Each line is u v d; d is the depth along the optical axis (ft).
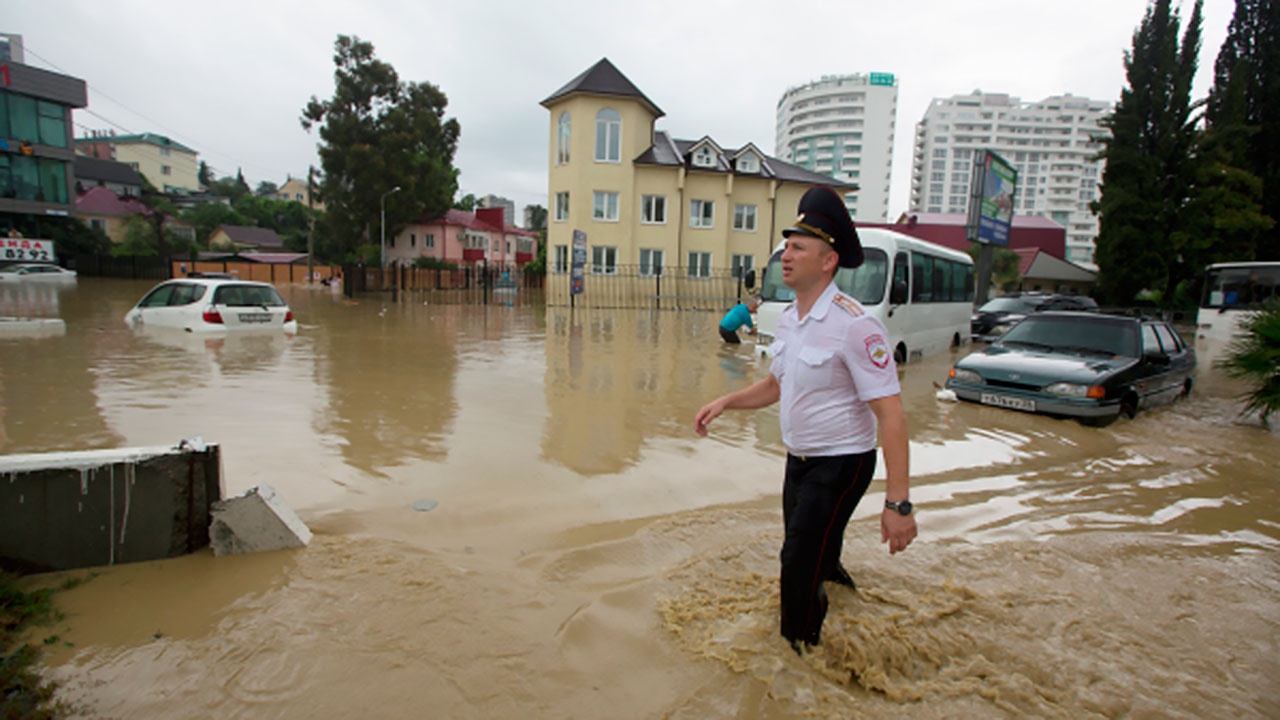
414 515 13.15
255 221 249.34
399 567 10.52
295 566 10.46
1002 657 8.61
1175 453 20.40
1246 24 108.99
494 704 7.37
